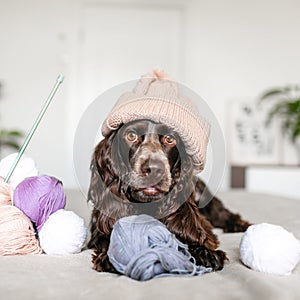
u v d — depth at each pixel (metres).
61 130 3.95
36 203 0.94
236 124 3.87
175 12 4.02
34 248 0.93
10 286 0.68
